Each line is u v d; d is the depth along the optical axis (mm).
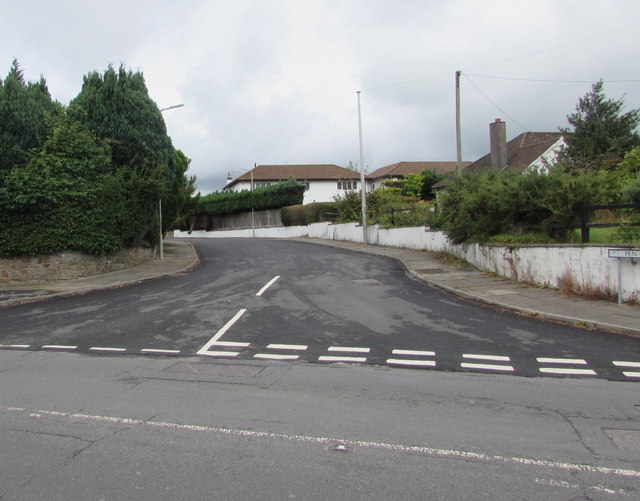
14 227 17969
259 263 22828
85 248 18984
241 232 58031
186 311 11617
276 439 4602
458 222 18906
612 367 6812
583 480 3779
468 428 4820
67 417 5262
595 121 30844
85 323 10766
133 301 13484
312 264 21531
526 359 7242
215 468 4031
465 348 7875
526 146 38812
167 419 5156
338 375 6672
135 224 21344
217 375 6793
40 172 18016
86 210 19016
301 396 5844
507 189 14859
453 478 3814
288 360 7477
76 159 19109
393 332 9023
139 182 21016
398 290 13805
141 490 3689
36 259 18266
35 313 12352
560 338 8391
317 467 4023
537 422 4957
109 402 5738
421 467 4004
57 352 8398
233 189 73062
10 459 4254
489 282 14297
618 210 12180
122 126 20922
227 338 8914
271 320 10281
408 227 26359
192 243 39750
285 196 49750
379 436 4641
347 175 59469
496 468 3979
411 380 6410
